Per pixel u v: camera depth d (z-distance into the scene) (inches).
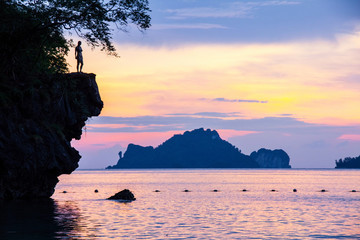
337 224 1336.1
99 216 1424.7
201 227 1235.9
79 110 1994.3
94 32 1621.6
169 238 1039.0
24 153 1702.8
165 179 7130.9
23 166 1720.0
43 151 1786.4
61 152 1868.8
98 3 1581.0
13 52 1660.9
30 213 1438.2
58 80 1883.6
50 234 1042.1
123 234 1077.1
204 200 2337.6
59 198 2188.7
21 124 1728.6
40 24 1596.9
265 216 1549.0
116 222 1291.8
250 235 1102.4
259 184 4960.6
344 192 3294.8
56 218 1334.9
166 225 1264.8
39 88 1814.7
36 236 1010.1
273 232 1156.5
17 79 1784.0
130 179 7101.4
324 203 2191.2
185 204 2048.5
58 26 1633.9
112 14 1601.9
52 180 1935.3
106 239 998.4
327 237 1086.4
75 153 1955.0
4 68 1710.1
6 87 1706.4
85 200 2089.1
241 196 2728.8
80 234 1053.8
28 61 1827.0
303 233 1144.8
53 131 1856.5
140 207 1798.7
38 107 1787.6
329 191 3444.9
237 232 1149.7
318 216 1563.7
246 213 1651.1
